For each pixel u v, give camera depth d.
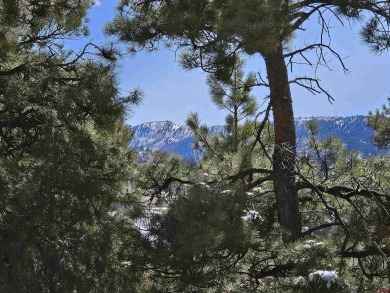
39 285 12.34
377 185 12.52
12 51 12.84
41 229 12.55
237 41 11.52
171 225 11.11
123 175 14.74
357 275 12.13
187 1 12.38
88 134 14.02
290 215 12.49
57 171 12.47
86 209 13.20
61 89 13.34
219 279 11.20
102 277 12.60
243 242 10.80
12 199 12.08
